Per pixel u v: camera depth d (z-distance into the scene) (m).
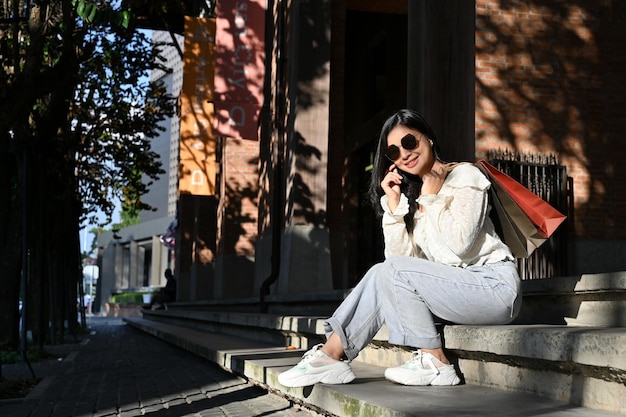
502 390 3.25
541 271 9.29
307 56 11.75
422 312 3.46
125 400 5.45
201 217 23.23
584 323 3.65
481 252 3.43
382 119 17.88
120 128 16.80
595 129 9.55
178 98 19.16
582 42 9.65
